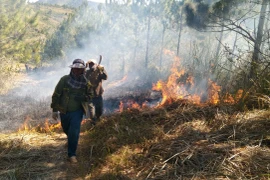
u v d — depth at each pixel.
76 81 3.94
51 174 3.50
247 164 3.15
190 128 4.30
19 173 3.41
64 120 4.00
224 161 3.21
